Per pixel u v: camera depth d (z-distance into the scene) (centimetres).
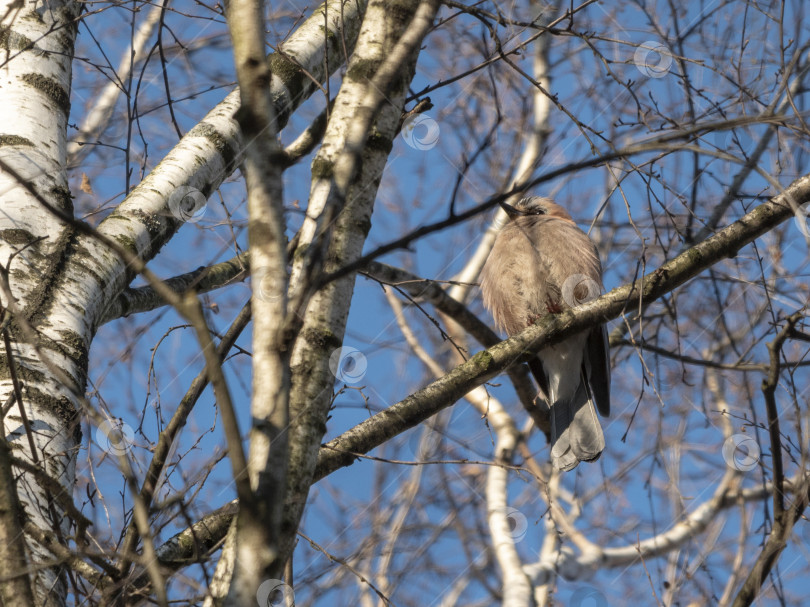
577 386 920
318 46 738
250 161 414
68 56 687
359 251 482
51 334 549
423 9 434
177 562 553
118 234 614
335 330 462
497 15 684
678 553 898
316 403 445
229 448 365
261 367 395
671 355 908
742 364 916
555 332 671
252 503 366
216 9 698
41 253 582
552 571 954
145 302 718
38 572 462
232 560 405
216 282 783
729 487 981
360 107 432
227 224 645
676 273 688
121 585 456
